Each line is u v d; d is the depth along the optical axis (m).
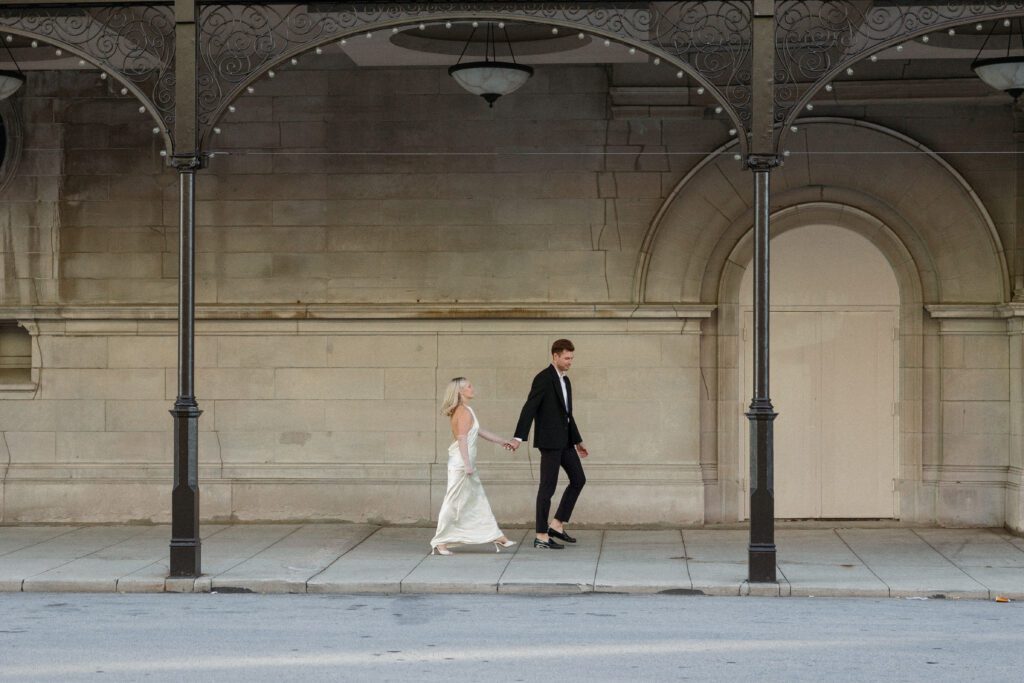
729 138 14.49
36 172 14.88
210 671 8.24
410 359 14.66
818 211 14.52
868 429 14.77
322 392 14.73
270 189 14.78
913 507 14.50
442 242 14.66
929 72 14.00
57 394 14.82
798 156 14.41
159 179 14.82
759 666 8.41
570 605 10.61
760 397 11.22
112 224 14.84
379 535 13.97
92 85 14.85
